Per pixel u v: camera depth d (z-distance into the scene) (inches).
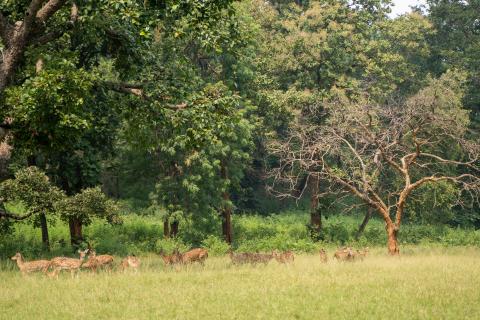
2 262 1221.1
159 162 1838.1
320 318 670.5
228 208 2028.8
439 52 3093.0
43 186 1219.9
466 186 1518.2
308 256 1524.4
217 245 1784.0
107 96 1233.4
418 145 1510.8
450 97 1961.1
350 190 1590.8
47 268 1015.6
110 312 717.3
